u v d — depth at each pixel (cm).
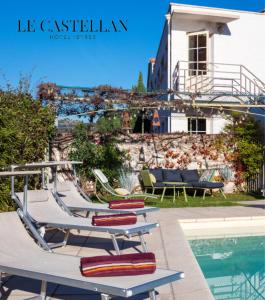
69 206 772
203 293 443
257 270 678
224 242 884
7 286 486
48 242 729
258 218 1010
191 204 1237
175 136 1518
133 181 1466
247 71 1792
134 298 433
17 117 902
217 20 1783
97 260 342
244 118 1524
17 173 477
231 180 1555
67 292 463
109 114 1302
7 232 479
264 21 1884
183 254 626
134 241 734
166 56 1898
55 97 1166
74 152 1365
